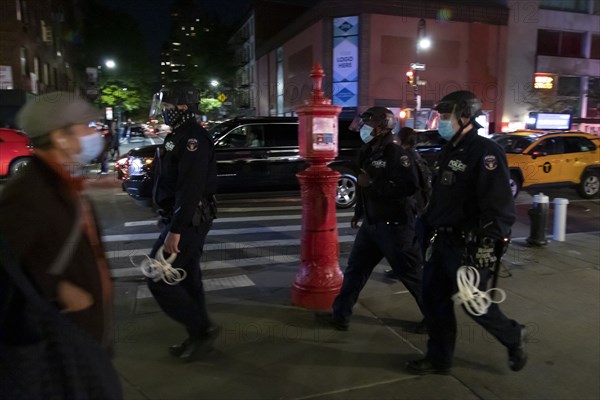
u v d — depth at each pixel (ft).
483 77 99.60
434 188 10.23
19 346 4.86
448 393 9.84
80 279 5.41
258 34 156.66
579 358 11.32
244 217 29.45
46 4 102.22
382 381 10.25
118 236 24.41
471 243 9.50
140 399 9.50
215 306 14.40
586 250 20.94
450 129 9.78
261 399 9.56
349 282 12.67
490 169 9.22
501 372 10.67
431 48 95.81
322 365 10.89
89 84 104.94
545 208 21.45
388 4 93.15
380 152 12.02
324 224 14.02
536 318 13.56
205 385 10.03
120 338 12.10
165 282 10.44
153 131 154.30
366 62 93.76
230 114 156.87
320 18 98.27
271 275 17.81
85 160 5.77
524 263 18.86
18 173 5.41
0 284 4.84
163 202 10.78
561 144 39.24
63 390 5.02
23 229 4.97
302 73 110.32
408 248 12.11
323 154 13.57
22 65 81.15
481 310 9.44
